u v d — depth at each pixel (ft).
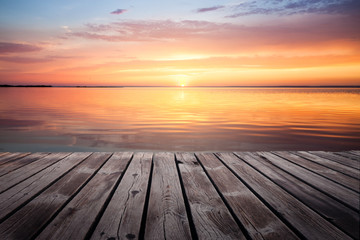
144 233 4.33
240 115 43.24
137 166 8.41
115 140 23.44
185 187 6.55
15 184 6.61
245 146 21.42
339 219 4.82
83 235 4.22
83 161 8.99
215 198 5.84
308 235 4.26
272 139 24.17
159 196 5.96
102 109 53.47
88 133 26.76
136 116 41.47
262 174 7.70
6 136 24.95
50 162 8.81
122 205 5.41
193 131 28.19
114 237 4.19
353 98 108.78
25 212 5.03
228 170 8.04
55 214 5.04
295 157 9.73
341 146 21.52
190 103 74.49
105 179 7.07
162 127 30.76
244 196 5.94
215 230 4.45
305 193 6.12
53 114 43.68
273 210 5.27
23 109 52.37
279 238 4.18
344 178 7.22
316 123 34.01
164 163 8.83
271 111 50.16
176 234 4.31
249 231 4.39
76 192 6.13
